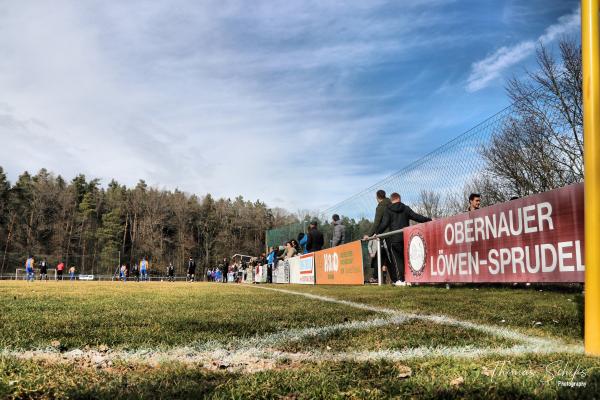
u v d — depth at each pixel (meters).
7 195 83.06
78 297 7.52
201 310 5.13
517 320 3.67
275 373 2.08
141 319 4.25
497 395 1.65
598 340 2.37
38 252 79.50
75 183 106.31
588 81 2.47
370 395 1.69
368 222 12.66
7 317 4.42
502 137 8.91
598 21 2.50
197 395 1.71
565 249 5.10
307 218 21.20
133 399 1.66
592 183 2.42
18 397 1.71
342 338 3.14
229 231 102.06
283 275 20.39
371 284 11.27
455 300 5.45
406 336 3.13
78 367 2.24
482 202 8.59
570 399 1.59
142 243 91.75
